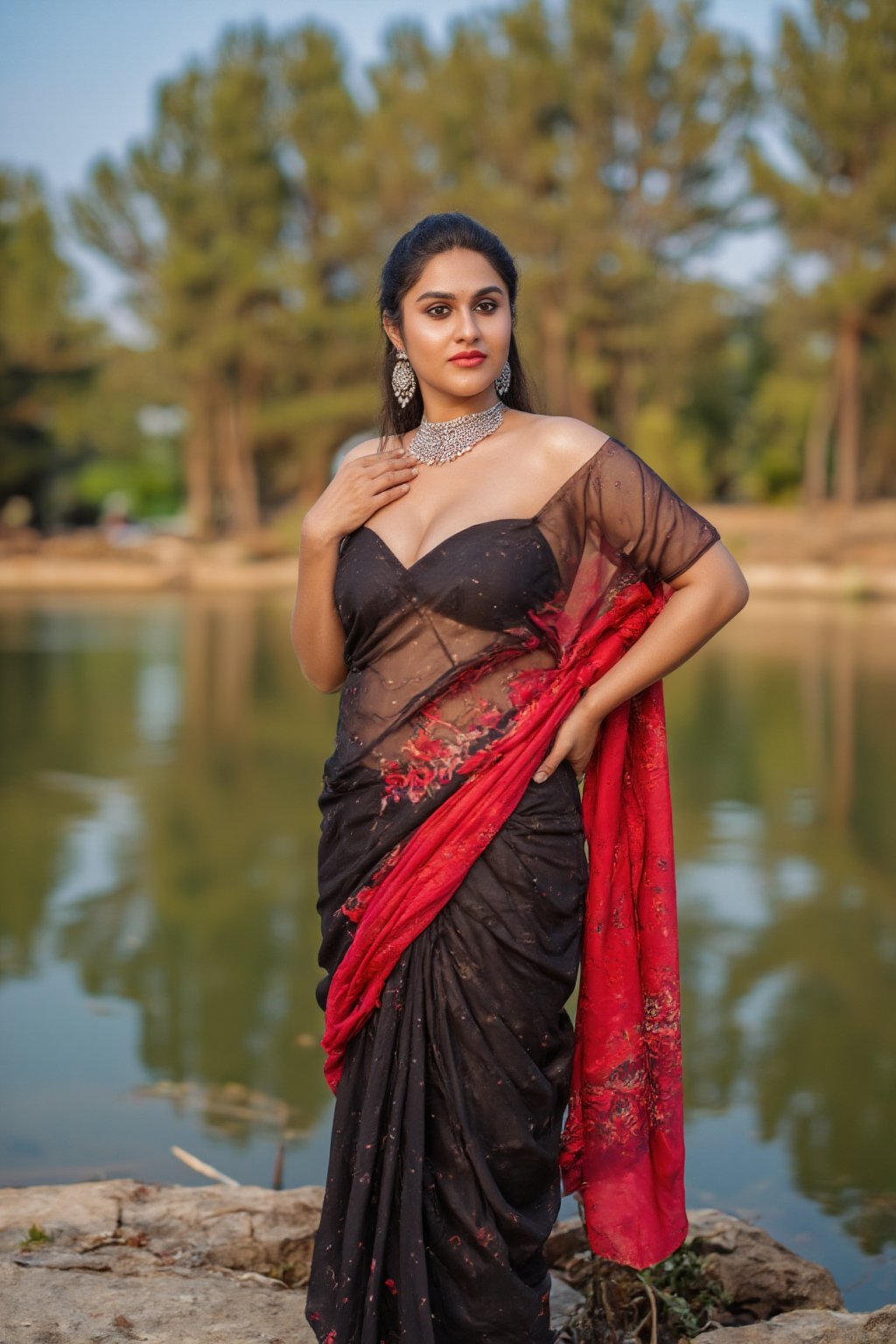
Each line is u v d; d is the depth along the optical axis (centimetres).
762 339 4803
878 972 476
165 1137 347
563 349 4016
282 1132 351
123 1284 238
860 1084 381
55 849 661
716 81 3875
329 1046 204
